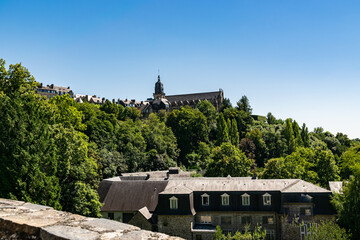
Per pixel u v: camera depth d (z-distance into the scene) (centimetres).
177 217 4866
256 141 13050
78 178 3922
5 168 2845
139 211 4925
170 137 12644
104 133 10162
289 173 7169
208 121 15488
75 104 10156
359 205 3781
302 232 4675
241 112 16138
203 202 5159
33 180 2923
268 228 4947
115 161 9119
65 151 3647
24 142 3034
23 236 684
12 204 860
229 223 5053
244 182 5341
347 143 16812
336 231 3556
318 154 7969
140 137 11044
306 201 4750
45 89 17038
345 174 8112
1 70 4394
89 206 4028
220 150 8156
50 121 3975
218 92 19838
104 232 672
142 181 5706
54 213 783
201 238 4781
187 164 12300
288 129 13638
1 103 3028
